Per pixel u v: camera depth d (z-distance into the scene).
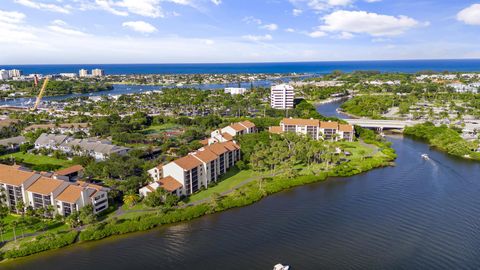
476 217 120.38
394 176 161.25
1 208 117.31
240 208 130.62
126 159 168.00
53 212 118.88
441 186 148.25
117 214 122.38
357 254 99.94
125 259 98.56
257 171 167.38
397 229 113.19
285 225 117.19
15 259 98.12
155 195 125.06
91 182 150.12
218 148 163.62
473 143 198.12
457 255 98.81
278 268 92.12
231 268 94.50
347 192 144.00
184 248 104.00
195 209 123.88
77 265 95.88
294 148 185.12
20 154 198.00
